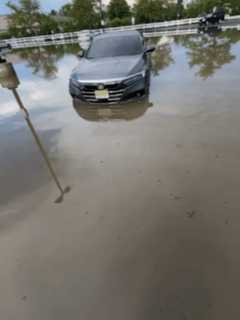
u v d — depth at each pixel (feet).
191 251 5.95
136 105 15.25
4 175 9.87
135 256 5.99
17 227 7.25
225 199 7.39
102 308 5.01
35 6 96.99
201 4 85.61
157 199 7.70
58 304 5.19
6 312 5.16
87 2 93.30
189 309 4.81
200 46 34.14
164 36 51.70
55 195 8.39
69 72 27.78
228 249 5.90
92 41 18.85
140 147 10.76
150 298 5.08
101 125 13.38
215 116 12.75
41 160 10.61
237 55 26.00
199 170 8.80
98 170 9.48
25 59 42.91
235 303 4.83
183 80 19.42
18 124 14.71
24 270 5.97
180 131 11.67
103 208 7.59
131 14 100.32
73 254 6.23
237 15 76.18
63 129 13.42
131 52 17.13
